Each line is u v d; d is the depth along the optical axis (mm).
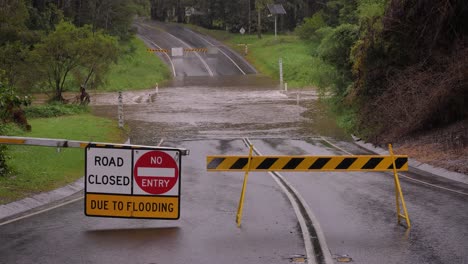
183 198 17062
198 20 143375
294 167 13750
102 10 101312
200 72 90125
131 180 13570
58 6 95500
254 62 96812
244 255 11055
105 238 12312
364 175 22094
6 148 19328
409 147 28234
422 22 31141
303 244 11820
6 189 16984
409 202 16500
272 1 118000
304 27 96750
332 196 17422
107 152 13602
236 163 13750
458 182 20625
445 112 29406
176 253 11188
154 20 156875
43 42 52344
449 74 28062
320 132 37000
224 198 17031
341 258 10852
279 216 14492
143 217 13602
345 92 39406
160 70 88375
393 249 11461
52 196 17172
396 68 33281
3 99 21250
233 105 54125
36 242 11984
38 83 54594
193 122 42688
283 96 62125
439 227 13320
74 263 10562
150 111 50125
